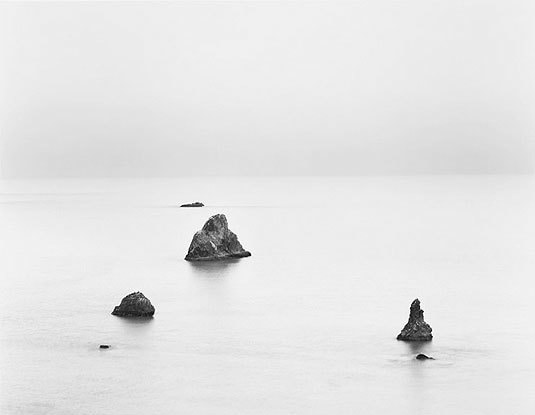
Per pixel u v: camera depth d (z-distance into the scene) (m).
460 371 59.34
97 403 53.69
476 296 90.62
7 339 69.88
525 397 53.91
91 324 75.56
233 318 78.00
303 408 52.34
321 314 79.88
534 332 71.44
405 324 74.56
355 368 60.38
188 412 51.91
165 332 72.25
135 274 108.50
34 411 52.25
